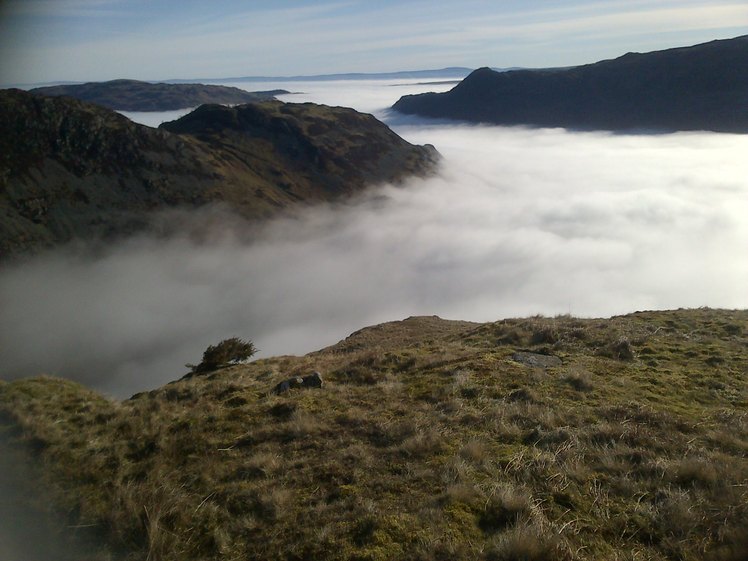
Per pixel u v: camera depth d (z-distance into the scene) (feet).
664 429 21.22
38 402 27.89
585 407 23.81
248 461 21.24
